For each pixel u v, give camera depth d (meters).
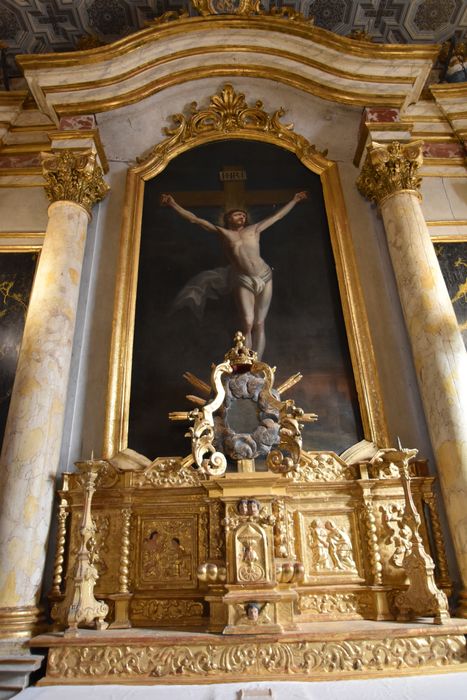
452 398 3.50
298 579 2.92
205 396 3.84
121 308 4.14
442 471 3.39
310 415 3.43
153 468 3.52
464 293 4.39
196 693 2.40
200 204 4.74
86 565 2.99
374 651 2.68
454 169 5.01
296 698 2.28
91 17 5.48
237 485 3.11
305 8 5.53
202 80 5.03
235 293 4.27
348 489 3.47
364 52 4.76
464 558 3.13
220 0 5.09
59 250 4.07
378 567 3.23
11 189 4.82
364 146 4.75
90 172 4.41
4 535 3.07
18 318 4.22
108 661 2.67
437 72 5.79
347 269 4.32
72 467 3.62
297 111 5.07
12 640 2.83
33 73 4.70
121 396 3.82
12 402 3.51
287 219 4.67
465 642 2.72
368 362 3.94
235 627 2.73
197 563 3.27
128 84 4.79
